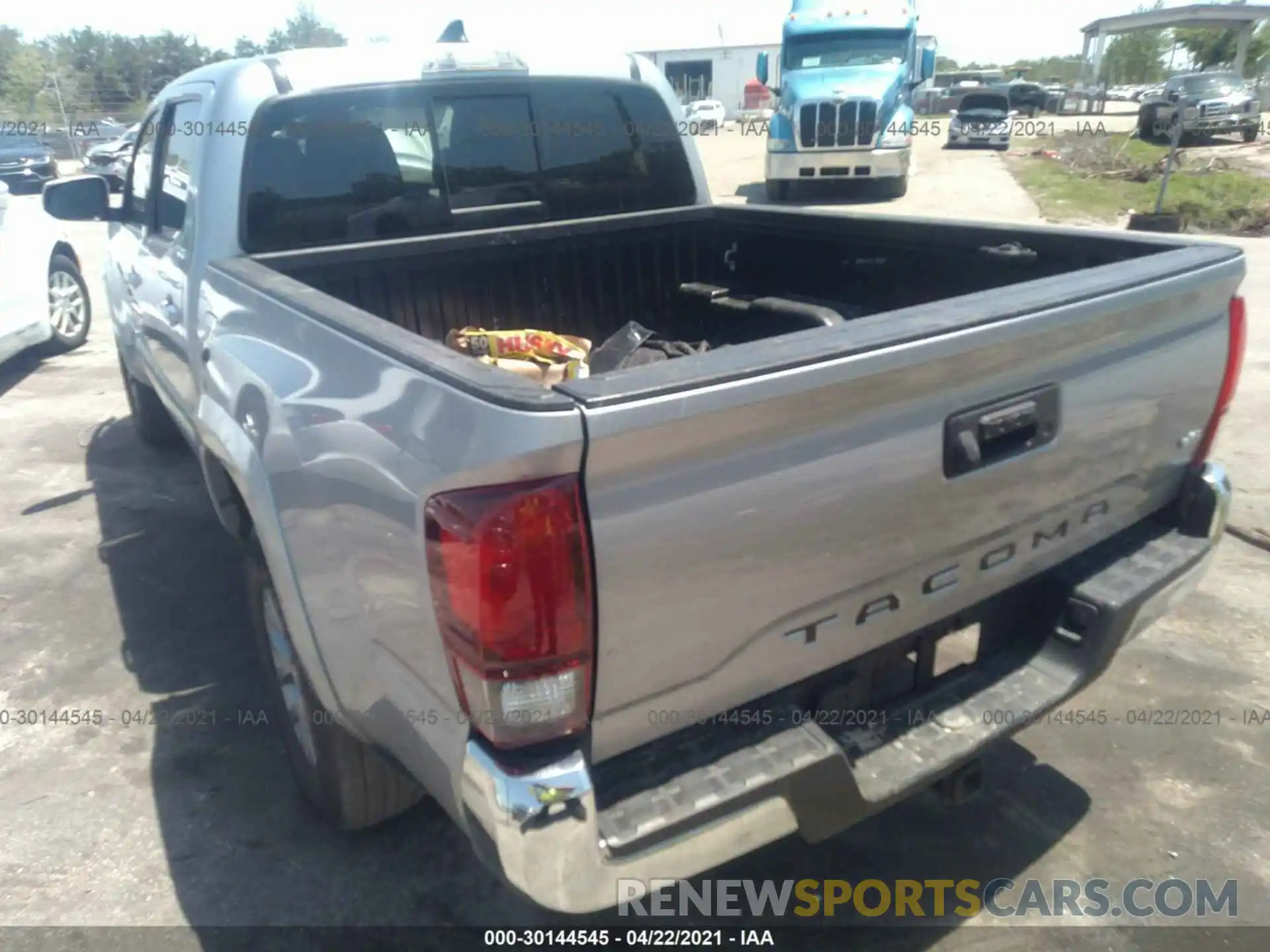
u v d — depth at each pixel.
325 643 2.21
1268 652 3.54
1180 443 2.55
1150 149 23.00
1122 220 14.30
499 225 3.58
